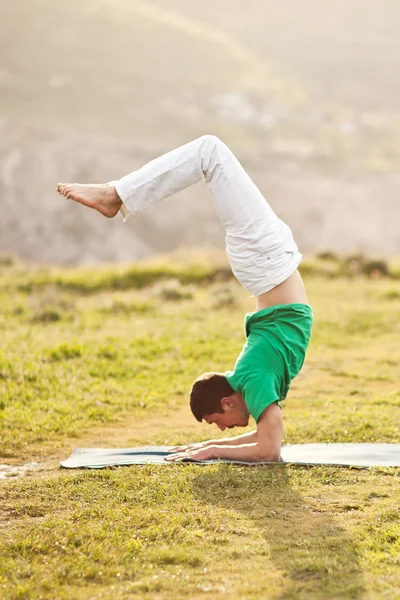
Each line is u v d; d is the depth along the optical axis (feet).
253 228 21.56
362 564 15.02
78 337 46.62
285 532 16.81
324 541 16.20
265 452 22.08
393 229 279.49
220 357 42.93
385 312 61.52
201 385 22.94
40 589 14.12
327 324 56.39
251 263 21.80
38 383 33.96
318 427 27.55
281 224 22.25
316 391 36.32
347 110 515.09
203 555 15.51
